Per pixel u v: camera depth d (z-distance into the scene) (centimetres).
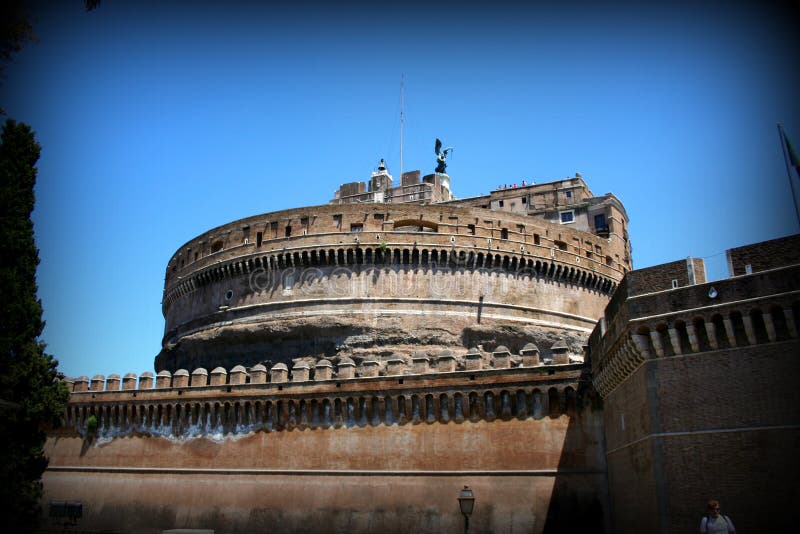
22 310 5150
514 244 7481
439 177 10469
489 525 4666
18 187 5341
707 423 3059
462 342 6975
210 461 5750
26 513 5028
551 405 4747
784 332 2898
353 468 5200
